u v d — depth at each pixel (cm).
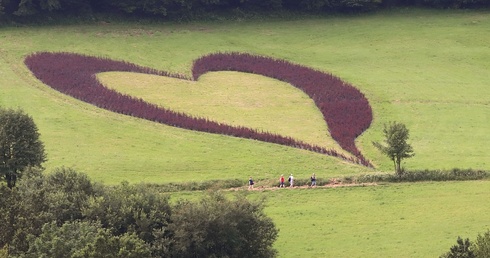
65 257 10588
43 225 11175
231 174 16888
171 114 19900
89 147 18050
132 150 18012
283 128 19538
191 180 16512
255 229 12450
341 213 15125
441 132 19738
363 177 16538
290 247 13812
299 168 17225
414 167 17262
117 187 13525
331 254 13525
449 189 16025
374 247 13738
